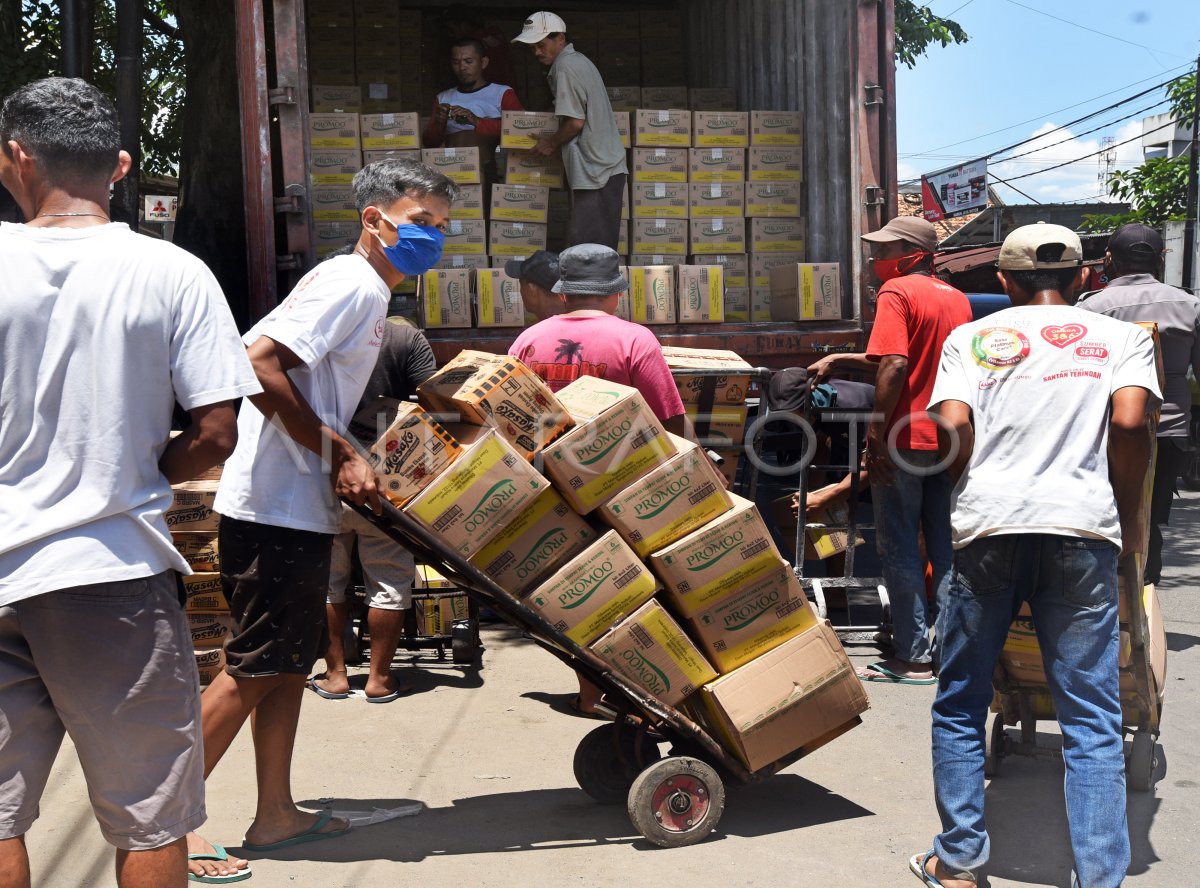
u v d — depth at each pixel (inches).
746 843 131.0
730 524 131.4
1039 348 117.7
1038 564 113.6
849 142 258.7
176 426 197.0
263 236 224.2
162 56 539.5
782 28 297.4
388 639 185.2
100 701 84.4
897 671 197.8
